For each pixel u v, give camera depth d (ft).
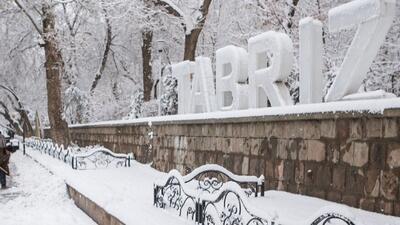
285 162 23.08
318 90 25.36
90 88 95.04
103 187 28.86
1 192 36.96
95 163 44.27
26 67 99.66
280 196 22.12
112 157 46.37
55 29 68.13
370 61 22.48
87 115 90.07
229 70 33.71
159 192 21.99
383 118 17.58
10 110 120.37
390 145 17.24
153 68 84.28
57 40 67.10
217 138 29.76
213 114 30.07
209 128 30.83
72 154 44.60
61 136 67.21
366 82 47.88
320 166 20.74
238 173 27.07
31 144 89.71
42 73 101.40
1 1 68.28
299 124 22.20
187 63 39.40
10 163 60.70
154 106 75.36
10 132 100.48
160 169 39.58
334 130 20.02
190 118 33.22
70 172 38.93
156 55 83.71
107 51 90.33
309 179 21.35
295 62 51.19
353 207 18.70
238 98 31.14
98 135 63.77
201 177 30.68
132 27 82.89
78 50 88.38
